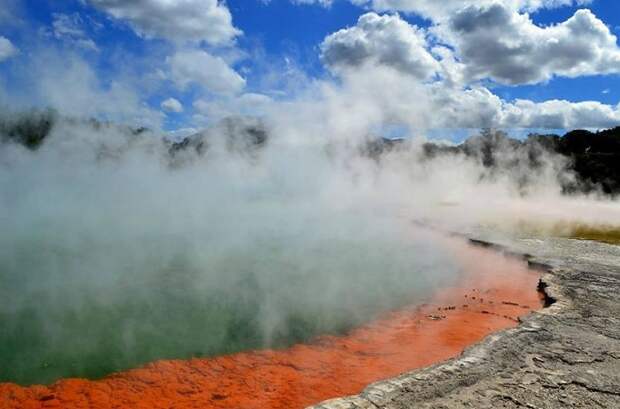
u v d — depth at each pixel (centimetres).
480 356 450
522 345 478
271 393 422
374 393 379
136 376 448
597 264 877
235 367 475
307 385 439
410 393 379
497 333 512
